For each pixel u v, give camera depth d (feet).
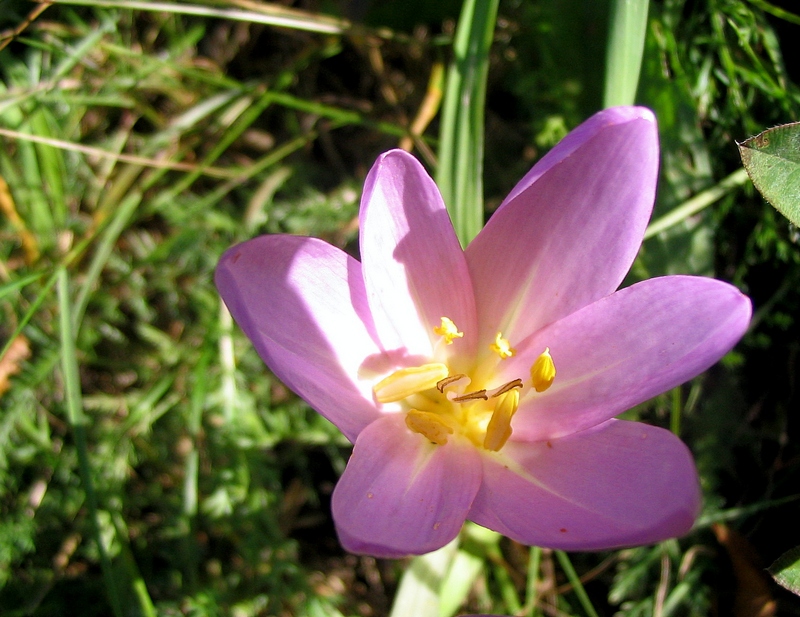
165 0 0.54
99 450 0.49
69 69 0.51
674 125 0.48
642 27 0.40
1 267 0.52
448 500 0.32
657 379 0.31
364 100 0.62
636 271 0.48
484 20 0.44
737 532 0.46
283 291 0.34
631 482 0.31
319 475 0.54
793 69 0.50
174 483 0.50
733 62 0.48
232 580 0.48
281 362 0.31
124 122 0.57
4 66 0.54
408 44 0.59
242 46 0.61
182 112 0.57
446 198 0.44
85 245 0.49
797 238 0.46
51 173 0.53
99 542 0.38
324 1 0.58
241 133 0.59
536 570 0.46
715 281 0.31
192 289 0.54
